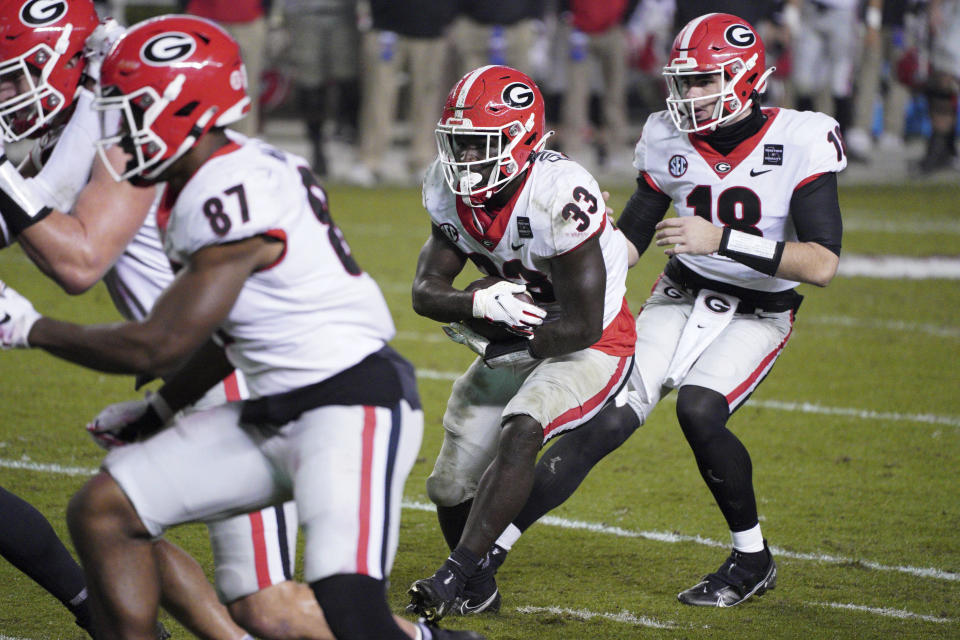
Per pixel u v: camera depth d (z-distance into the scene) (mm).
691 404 13102
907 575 13977
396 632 9242
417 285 12898
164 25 9328
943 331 26281
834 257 13547
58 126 11164
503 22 41375
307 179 9578
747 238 13359
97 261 10016
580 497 16688
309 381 9352
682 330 14078
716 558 14547
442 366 23234
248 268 9039
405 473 9586
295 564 14172
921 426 19922
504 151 11930
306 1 42094
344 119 47344
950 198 42469
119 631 9602
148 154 9328
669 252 13469
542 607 12977
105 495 9414
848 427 19812
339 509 9109
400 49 42031
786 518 15789
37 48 10672
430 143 43531
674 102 13938
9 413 19562
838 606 13055
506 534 12797
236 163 9180
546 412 12070
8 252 32969
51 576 11188
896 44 50875
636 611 12883
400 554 14508
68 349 9188
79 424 19172
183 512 9539
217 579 10141
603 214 12258
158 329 8961
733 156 14070
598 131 45344
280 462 9523
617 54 43719
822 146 13836
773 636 12219
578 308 12172
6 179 9758
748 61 13734
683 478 17547
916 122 57156
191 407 10758
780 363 23734
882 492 16828
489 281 12586
